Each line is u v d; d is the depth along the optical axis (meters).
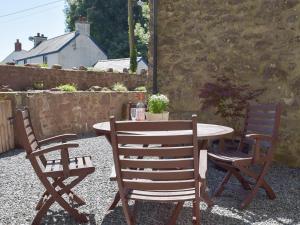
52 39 32.75
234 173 3.96
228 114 5.62
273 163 5.28
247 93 5.49
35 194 3.94
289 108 5.14
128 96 9.78
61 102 7.72
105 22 38.41
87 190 4.04
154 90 6.27
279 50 5.20
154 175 2.56
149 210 3.46
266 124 3.93
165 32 6.22
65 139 3.74
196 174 2.51
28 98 6.73
